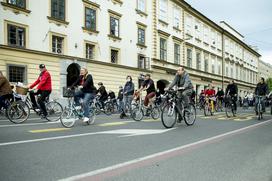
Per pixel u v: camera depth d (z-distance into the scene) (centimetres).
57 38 2084
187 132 862
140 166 467
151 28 3062
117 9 2594
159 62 3162
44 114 1087
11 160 489
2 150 568
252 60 7250
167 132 850
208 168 462
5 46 1728
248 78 6912
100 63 2386
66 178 399
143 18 2938
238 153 577
